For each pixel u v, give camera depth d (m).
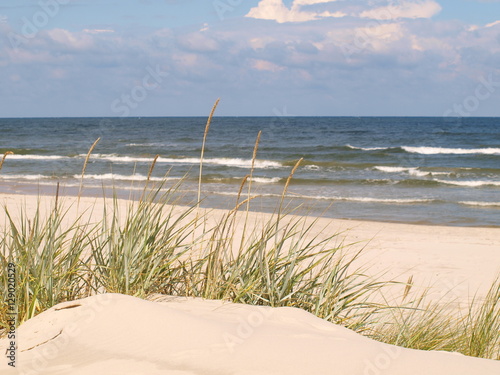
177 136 65.00
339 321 3.77
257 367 2.34
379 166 32.47
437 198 21.20
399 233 13.77
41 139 57.81
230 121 139.50
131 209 3.82
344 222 14.79
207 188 21.19
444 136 65.19
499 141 56.47
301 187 23.69
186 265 3.95
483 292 8.09
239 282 3.87
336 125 105.19
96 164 32.19
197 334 2.68
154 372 2.32
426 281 8.73
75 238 3.95
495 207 19.48
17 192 18.83
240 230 8.94
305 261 6.15
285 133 73.06
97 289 3.72
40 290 3.41
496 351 4.20
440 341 4.11
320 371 2.30
